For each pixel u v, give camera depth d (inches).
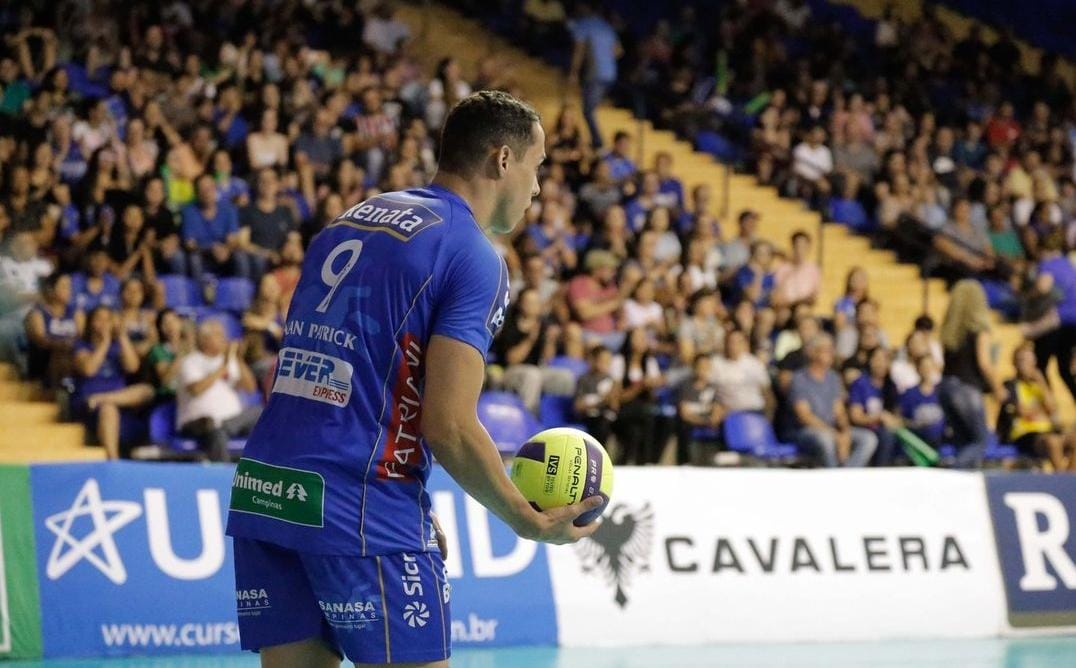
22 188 1083.3
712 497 803.4
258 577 302.2
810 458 1071.0
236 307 1111.0
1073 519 885.8
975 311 1211.9
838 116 1628.9
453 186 314.3
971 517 859.4
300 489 291.0
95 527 692.1
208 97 1302.9
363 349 292.4
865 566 824.9
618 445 1046.4
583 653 733.9
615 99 1702.8
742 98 1732.3
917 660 734.5
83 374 976.3
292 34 1473.9
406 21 1747.0
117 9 1396.4
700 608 784.3
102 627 683.4
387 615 292.0
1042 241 1518.2
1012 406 1198.3
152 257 1096.2
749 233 1344.7
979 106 1836.9
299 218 1185.4
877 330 1211.2
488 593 745.0
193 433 948.0
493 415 981.8
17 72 1273.4
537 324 1072.8
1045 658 750.5
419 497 299.6
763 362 1122.7
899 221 1524.4
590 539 770.2
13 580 672.4
